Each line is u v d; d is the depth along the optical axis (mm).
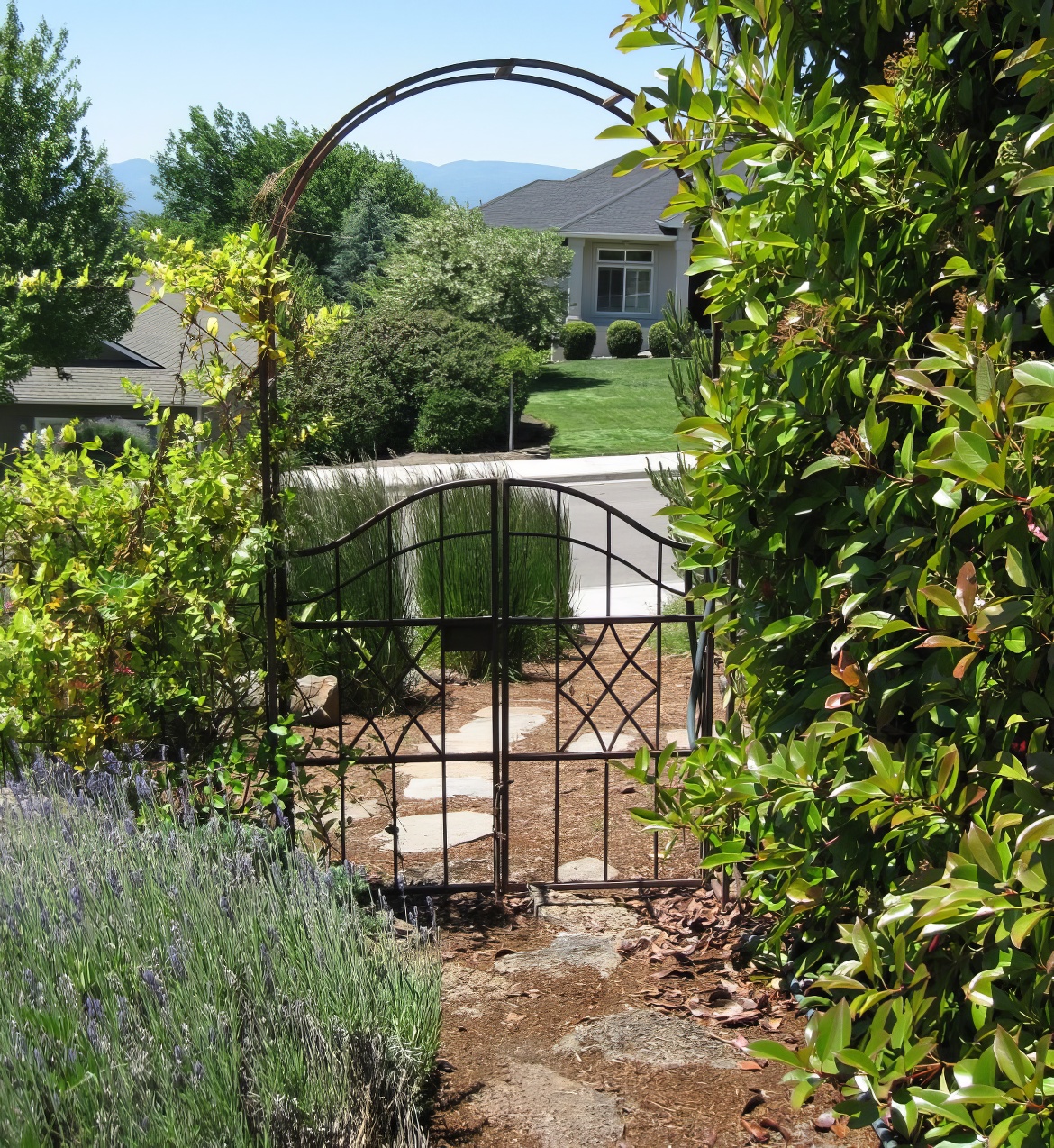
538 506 6980
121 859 2797
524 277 30531
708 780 2922
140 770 3514
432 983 2838
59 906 2574
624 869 4098
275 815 3680
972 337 1964
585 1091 2742
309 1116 2170
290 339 3570
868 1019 2475
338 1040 2365
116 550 3660
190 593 3551
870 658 2418
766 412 2588
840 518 2488
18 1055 2014
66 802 3205
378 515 3789
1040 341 2107
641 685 6516
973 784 1907
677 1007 3141
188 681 3707
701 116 2355
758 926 3537
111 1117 1939
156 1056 2107
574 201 37531
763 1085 2764
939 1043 2189
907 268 2449
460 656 6648
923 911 1704
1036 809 1772
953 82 2285
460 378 21984
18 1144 1876
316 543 6324
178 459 3727
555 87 3713
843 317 2350
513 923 3697
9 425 22281
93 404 22641
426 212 54250
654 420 24203
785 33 2371
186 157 53531
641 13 2516
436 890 3898
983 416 1695
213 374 3609
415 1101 2617
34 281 3592
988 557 1985
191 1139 1955
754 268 2605
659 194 37406
